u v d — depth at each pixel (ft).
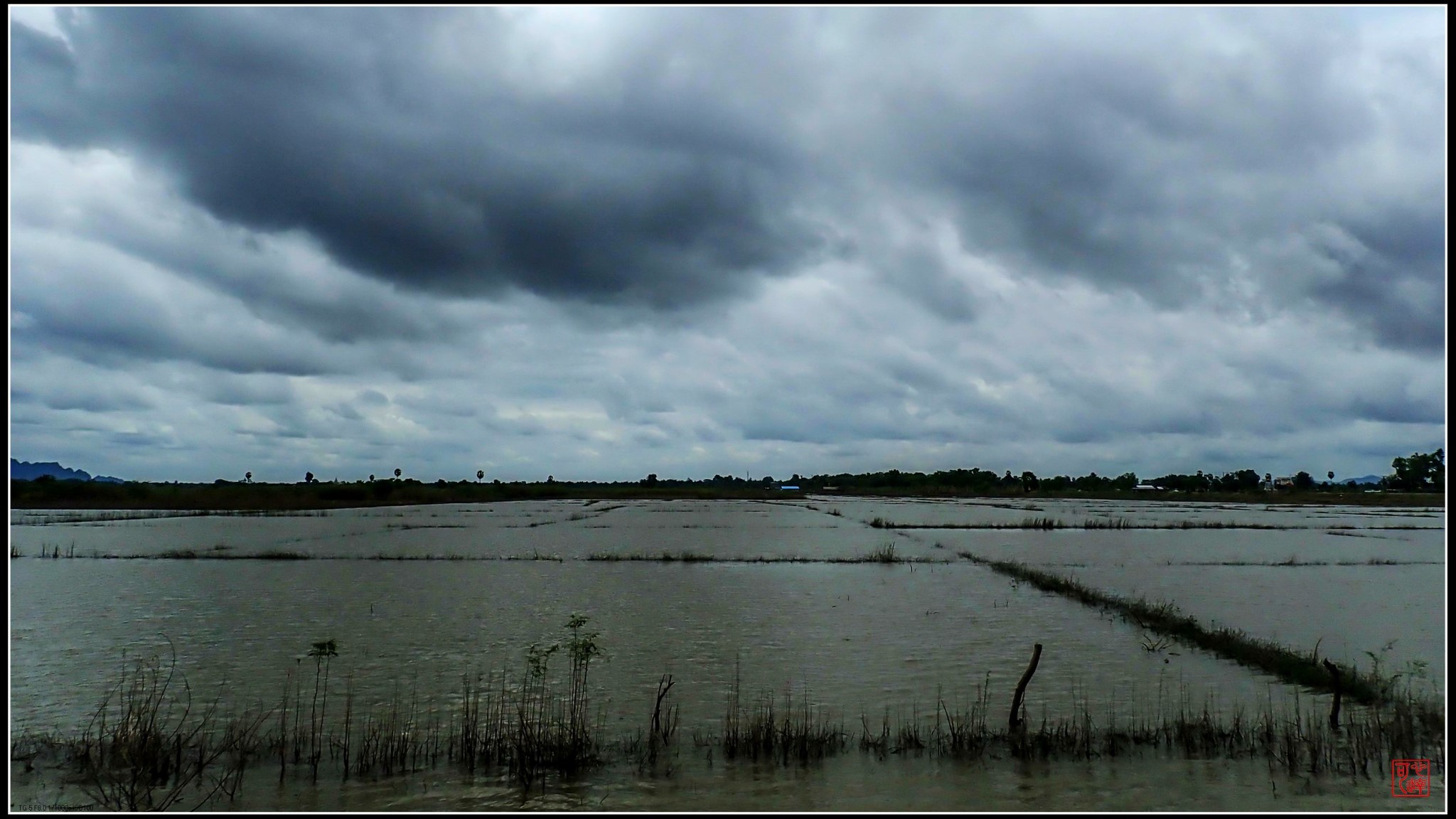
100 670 50.52
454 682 48.42
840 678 49.65
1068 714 42.34
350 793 31.89
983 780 33.40
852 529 182.60
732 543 142.72
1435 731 38.01
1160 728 39.29
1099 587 88.17
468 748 35.24
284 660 53.21
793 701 44.86
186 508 248.52
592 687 47.42
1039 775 33.91
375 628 63.77
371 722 40.73
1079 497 477.77
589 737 38.04
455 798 31.55
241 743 34.65
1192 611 73.61
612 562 108.58
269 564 103.96
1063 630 63.62
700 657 54.85
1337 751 36.29
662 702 44.57
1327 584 91.09
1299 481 613.52
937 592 83.41
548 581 90.38
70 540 136.05
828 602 76.69
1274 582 92.89
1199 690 46.78
